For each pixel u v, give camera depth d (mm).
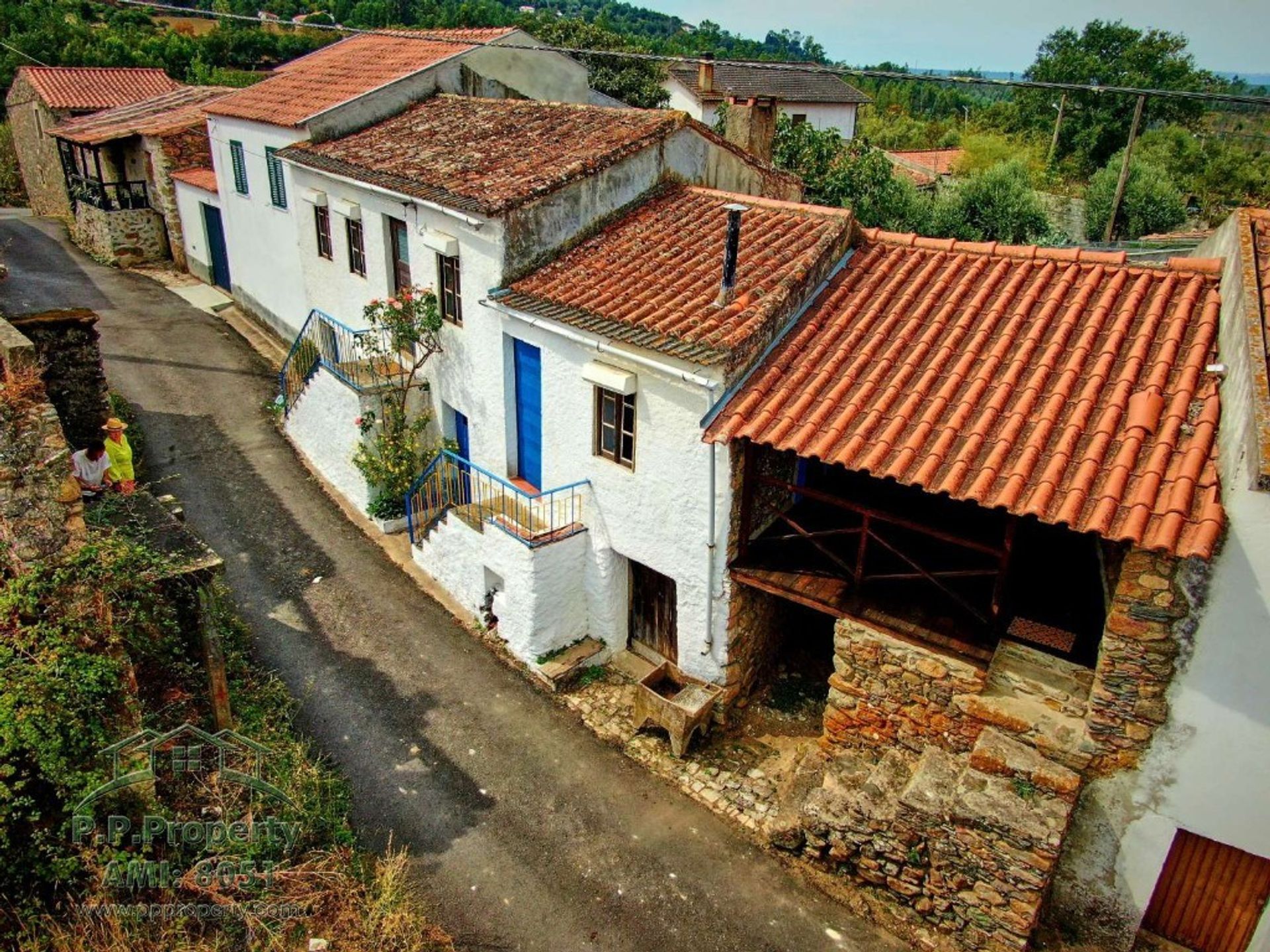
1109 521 7102
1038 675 8797
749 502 10453
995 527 11016
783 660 12586
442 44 19891
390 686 11852
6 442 8211
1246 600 6961
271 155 20016
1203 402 7836
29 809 7562
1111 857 8328
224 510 15609
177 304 25484
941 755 9164
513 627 12406
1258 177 34375
